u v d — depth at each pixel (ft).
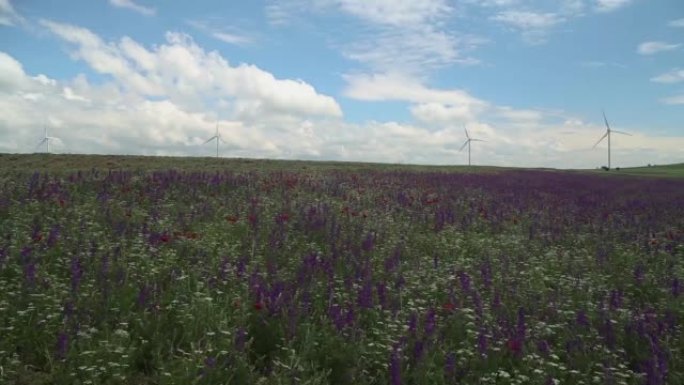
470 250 43.04
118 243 32.37
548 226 55.72
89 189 58.80
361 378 19.36
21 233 34.50
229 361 18.79
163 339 20.59
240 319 21.84
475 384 19.42
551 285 33.73
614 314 26.76
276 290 24.49
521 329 22.98
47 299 22.35
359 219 49.83
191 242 34.91
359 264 32.68
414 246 42.24
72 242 32.89
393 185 85.97
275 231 40.14
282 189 67.05
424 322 23.80
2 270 26.86
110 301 22.94
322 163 139.64
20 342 19.57
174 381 17.31
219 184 66.80
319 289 27.12
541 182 116.57
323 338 21.35
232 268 28.78
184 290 24.64
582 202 82.28
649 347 23.47
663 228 58.13
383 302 25.85
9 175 67.15
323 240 40.42
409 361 20.38
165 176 69.46
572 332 24.23
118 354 18.53
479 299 26.94
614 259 41.57
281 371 18.79
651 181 133.28
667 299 30.37
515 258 39.50
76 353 18.40
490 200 74.69
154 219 43.39
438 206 64.54
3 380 16.81
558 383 19.63
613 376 20.12
